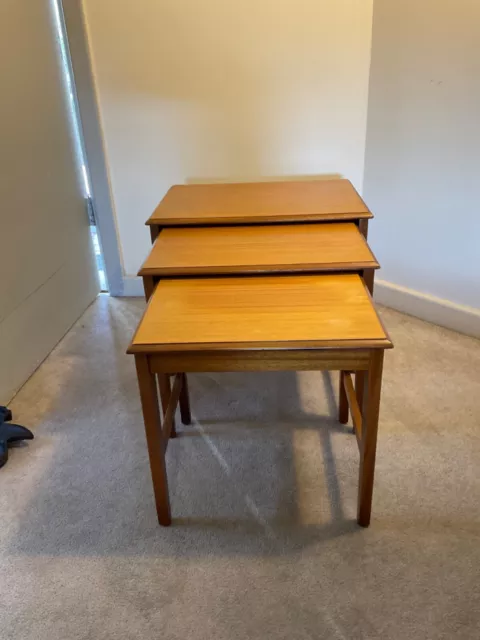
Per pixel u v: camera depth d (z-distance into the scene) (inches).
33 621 45.6
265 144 94.3
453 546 50.9
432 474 59.6
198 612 45.7
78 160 97.3
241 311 47.3
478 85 74.8
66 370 83.4
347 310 46.7
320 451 64.0
